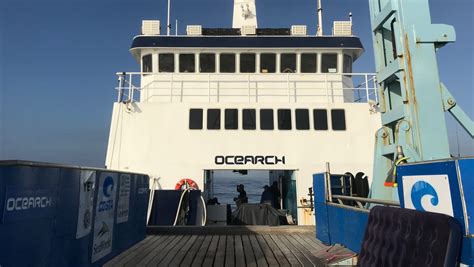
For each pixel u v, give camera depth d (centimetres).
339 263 545
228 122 1077
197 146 1062
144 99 1220
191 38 1200
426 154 470
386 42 576
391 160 571
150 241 762
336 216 655
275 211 1046
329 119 1088
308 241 750
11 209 321
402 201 377
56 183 407
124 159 1051
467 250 275
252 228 855
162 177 1042
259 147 1065
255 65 1195
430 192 327
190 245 716
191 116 1078
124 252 653
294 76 1192
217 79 1192
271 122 1081
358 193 788
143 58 1231
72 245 451
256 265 557
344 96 1205
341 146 1071
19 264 333
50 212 394
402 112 508
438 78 483
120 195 645
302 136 1073
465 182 284
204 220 978
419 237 311
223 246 702
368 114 1095
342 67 1204
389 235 366
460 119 480
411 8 493
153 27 1268
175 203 981
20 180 334
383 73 558
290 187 1174
